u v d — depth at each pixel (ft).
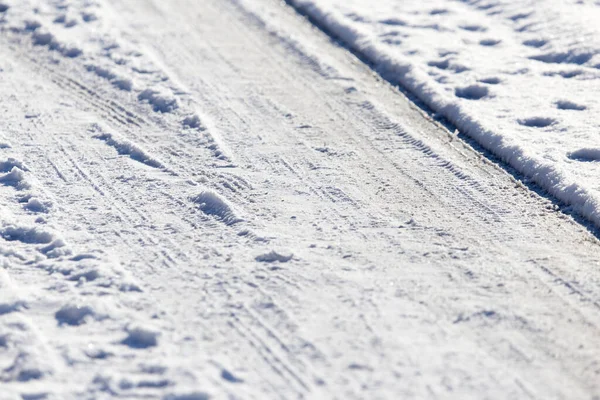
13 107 82.69
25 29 102.68
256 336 50.06
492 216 63.10
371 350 48.55
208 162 72.08
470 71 86.28
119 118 80.79
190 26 102.58
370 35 96.63
